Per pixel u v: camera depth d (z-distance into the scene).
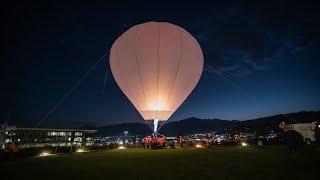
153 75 30.77
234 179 12.44
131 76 31.06
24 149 28.19
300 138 27.88
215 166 16.84
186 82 31.70
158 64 30.61
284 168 15.57
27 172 15.35
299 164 17.14
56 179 13.05
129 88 31.62
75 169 16.36
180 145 41.44
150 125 32.78
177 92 31.69
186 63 31.27
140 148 40.03
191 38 32.31
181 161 19.84
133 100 32.28
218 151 29.42
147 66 30.61
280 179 12.28
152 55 30.58
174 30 31.56
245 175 13.42
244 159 20.64
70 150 35.34
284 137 28.50
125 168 16.52
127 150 34.22
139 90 31.33
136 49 30.70
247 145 44.75
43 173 14.91
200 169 15.63
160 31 31.16
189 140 43.75
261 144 44.78
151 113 31.84
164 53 30.64
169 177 13.18
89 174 14.41
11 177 13.72
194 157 22.75
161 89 31.14
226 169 15.50
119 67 31.52
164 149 35.25
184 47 31.27
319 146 33.72
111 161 20.64
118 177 13.41
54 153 32.09
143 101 31.72
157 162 19.48
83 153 30.52
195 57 31.95
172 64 30.78
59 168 16.92
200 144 43.44
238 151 28.88
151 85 31.00
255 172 14.29
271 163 17.97
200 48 33.00
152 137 35.66
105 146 41.09
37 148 30.36
